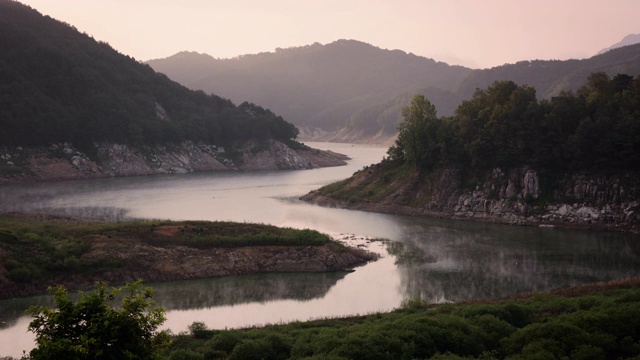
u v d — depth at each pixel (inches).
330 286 2935.5
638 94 4948.3
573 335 1758.1
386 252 3668.8
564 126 4881.9
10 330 2240.4
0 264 2797.7
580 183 4660.4
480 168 5231.3
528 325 1929.1
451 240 4030.5
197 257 3223.4
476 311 2161.7
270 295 2785.4
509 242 3946.9
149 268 3065.9
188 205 5526.6
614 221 4345.5
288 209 5378.9
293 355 1761.8
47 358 1051.3
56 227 3521.2
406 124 5999.0
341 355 1662.2
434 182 5403.5
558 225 4490.7
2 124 7608.3
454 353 1795.0
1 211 4879.4
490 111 5369.1
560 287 2839.6
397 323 1963.6
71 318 1113.4
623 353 1708.9
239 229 3631.9
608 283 2723.9
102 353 1087.6
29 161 7588.6
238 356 1745.8
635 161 4534.9
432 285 2925.7
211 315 2461.9
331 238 3804.1
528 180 4837.6
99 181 7652.6
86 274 2920.8
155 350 1184.2
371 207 5433.1
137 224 3587.6
